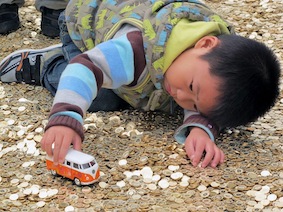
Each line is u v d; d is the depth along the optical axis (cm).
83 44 203
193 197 157
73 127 161
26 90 211
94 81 171
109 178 164
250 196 157
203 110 171
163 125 190
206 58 166
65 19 208
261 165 169
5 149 178
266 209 153
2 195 158
